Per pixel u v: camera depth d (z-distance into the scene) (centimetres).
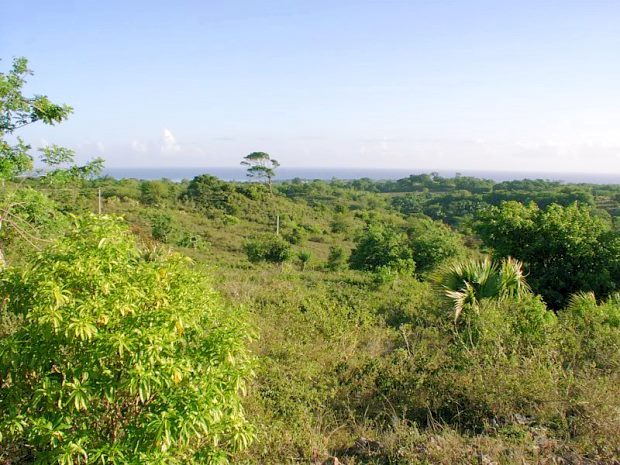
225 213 5334
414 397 569
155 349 302
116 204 4512
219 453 350
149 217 3981
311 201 8662
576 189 7681
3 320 431
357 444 477
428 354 687
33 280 320
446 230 2355
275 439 473
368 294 1156
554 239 1144
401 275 1739
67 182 902
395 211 8075
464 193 9062
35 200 833
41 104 794
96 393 306
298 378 613
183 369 320
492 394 520
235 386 347
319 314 935
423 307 962
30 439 306
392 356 682
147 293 339
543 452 427
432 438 460
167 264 377
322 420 536
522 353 634
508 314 754
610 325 748
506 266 865
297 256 2702
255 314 911
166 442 300
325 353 729
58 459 290
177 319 325
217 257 2897
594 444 437
